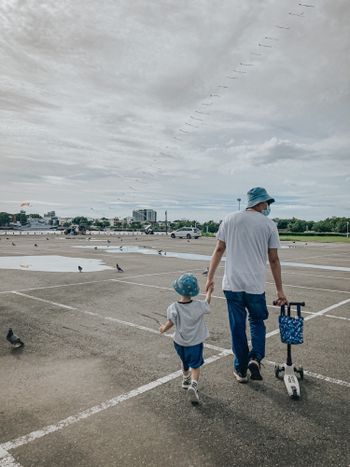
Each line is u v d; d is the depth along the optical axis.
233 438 2.88
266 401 3.49
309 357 4.66
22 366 4.33
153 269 13.81
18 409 3.32
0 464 2.55
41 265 14.99
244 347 3.84
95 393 3.64
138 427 3.03
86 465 2.54
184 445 2.78
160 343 5.19
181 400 3.50
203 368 4.31
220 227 3.93
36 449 2.73
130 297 8.36
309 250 27.05
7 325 6.07
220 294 9.01
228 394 3.63
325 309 7.36
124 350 4.89
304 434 2.94
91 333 5.63
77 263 15.84
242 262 3.76
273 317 6.71
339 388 3.77
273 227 3.80
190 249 26.03
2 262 16.09
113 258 18.47
